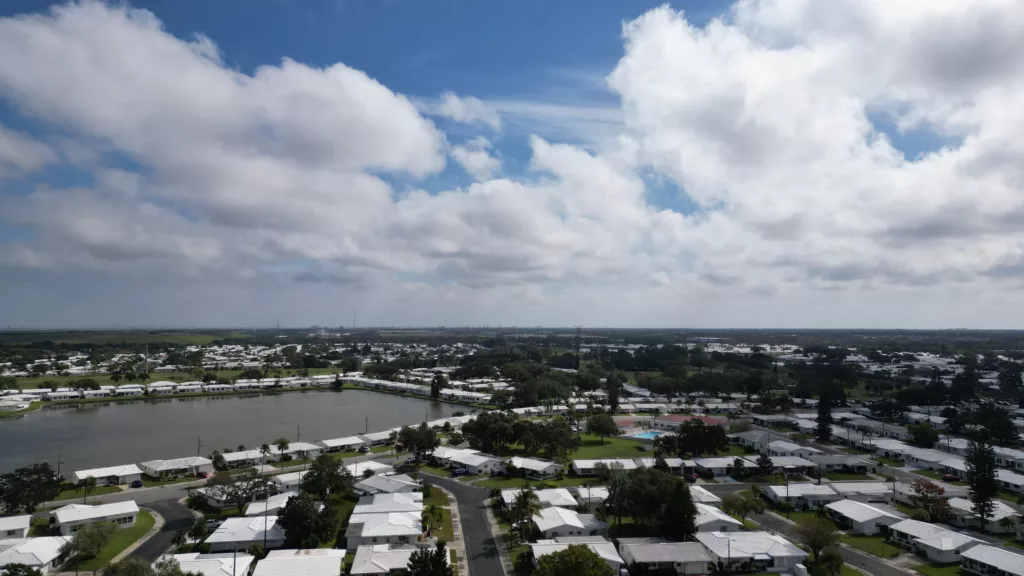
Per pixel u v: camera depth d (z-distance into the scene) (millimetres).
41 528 118438
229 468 171250
